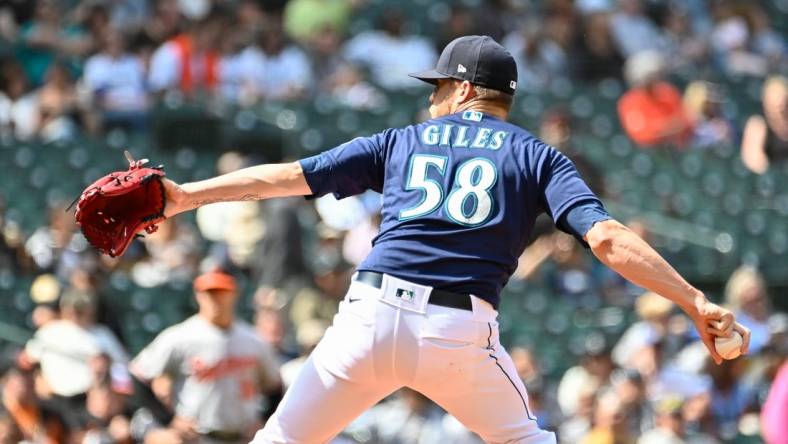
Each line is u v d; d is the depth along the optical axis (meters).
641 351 33.34
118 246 15.09
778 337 34.06
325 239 40.69
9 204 42.03
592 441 29.83
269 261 36.94
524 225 15.16
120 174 14.97
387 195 15.38
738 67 58.91
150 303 36.78
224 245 37.44
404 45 53.25
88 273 31.23
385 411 31.03
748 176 48.97
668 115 50.50
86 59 50.09
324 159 15.43
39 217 40.81
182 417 27.73
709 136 51.94
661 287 14.34
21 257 35.84
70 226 36.50
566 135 45.84
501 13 55.81
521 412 15.37
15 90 47.41
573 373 33.34
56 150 44.22
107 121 47.69
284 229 37.06
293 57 50.91
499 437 15.37
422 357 14.76
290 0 56.84
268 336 31.94
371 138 15.73
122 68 48.16
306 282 36.78
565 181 15.01
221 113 47.19
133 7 52.78
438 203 15.06
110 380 27.48
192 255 38.16
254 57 50.22
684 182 48.22
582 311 39.50
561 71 54.56
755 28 60.84
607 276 41.06
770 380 33.06
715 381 32.06
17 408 27.64
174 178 44.25
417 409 30.70
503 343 37.84
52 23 50.41
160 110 47.09
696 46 57.97
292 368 31.02
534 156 15.27
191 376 27.83
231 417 27.89
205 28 50.06
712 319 14.23
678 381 32.03
